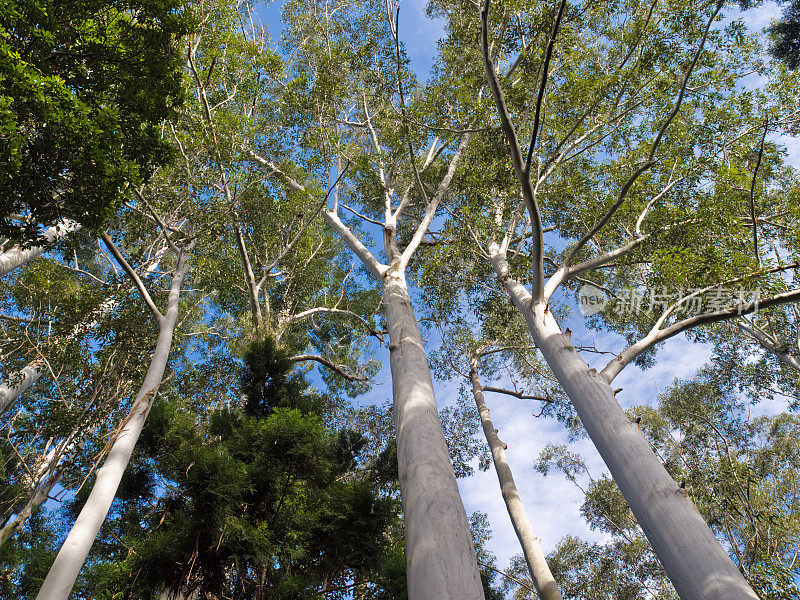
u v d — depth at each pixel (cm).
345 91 1433
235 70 1309
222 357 1395
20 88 563
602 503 1830
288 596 675
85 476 955
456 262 1309
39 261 1217
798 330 1373
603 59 1285
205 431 1130
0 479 959
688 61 1130
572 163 1350
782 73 1308
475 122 1129
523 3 1160
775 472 1553
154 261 1507
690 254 856
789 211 1180
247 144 1241
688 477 1333
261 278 1481
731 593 466
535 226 772
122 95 750
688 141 1261
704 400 1722
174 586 655
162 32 785
